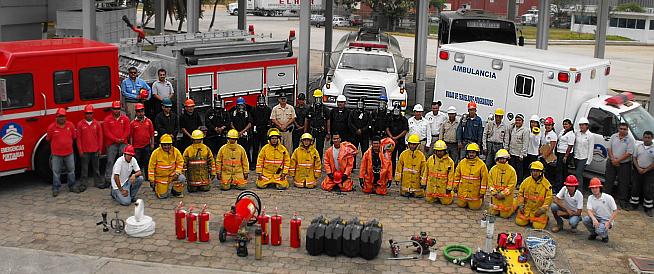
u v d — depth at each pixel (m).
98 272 9.64
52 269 9.70
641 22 54.25
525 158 13.95
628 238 11.51
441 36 26.92
